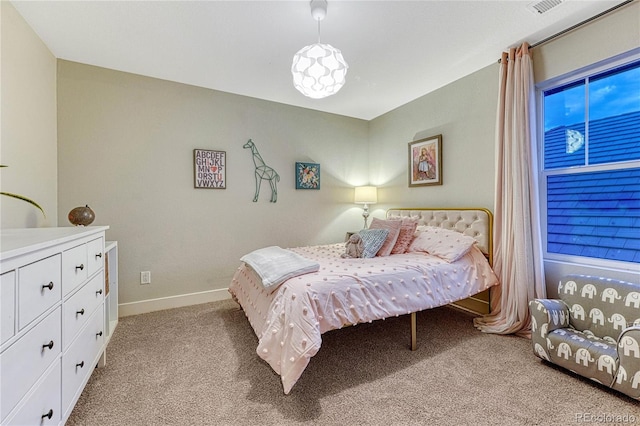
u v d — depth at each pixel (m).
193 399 1.50
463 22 2.01
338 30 2.08
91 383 1.63
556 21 2.01
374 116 4.09
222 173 3.17
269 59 2.49
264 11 1.87
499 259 2.46
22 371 0.90
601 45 1.95
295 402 1.47
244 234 3.33
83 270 1.39
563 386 1.58
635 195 1.92
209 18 1.94
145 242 2.81
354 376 1.71
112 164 2.66
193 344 2.12
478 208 2.71
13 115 1.81
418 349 2.05
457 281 2.25
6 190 1.73
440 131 3.14
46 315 1.04
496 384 1.61
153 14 1.89
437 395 1.52
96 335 1.59
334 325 1.64
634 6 1.80
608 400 1.45
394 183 3.80
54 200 2.39
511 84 2.34
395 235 2.70
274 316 1.66
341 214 4.03
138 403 1.46
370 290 1.84
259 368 1.80
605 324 1.71
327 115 3.91
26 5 1.79
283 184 3.58
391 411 1.40
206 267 3.11
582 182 2.18
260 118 3.41
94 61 2.52
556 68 2.19
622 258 1.97
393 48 2.34
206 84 3.01
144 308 2.80
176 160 2.94
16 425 0.86
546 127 2.39
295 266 1.91
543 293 2.20
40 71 2.17
